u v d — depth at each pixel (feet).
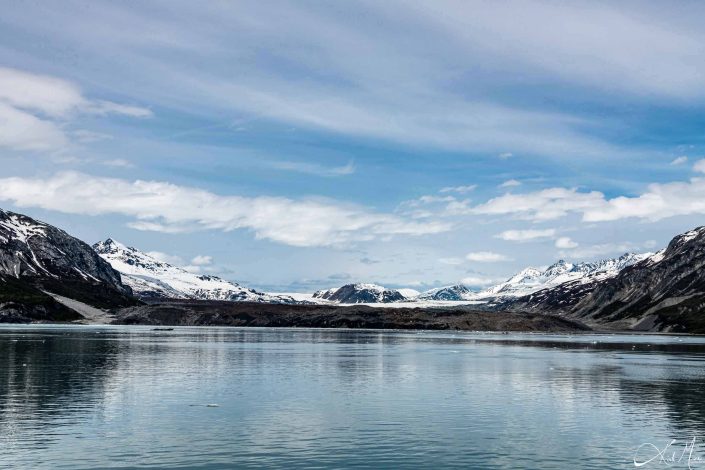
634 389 268.21
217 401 227.40
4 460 146.41
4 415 197.67
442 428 183.83
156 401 226.38
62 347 493.36
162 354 435.94
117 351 457.68
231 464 144.66
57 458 148.25
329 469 141.49
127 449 156.87
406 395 246.88
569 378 308.19
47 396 235.20
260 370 334.44
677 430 182.60
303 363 379.14
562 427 186.19
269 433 175.32
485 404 226.58
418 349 541.34
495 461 149.07
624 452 157.99
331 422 191.21
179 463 145.18
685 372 342.85
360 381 290.97
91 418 193.88
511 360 419.54
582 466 145.69
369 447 160.97
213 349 499.51
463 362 398.42
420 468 142.82
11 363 356.59
